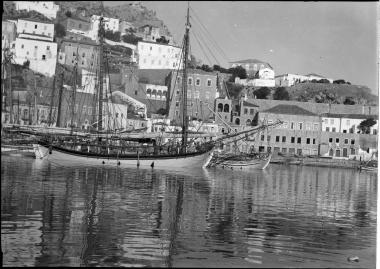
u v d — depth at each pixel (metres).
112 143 73.12
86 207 23.88
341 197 37.81
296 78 120.94
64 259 14.40
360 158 102.44
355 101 117.00
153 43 118.31
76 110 95.56
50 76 104.62
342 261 15.55
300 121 107.50
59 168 50.03
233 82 117.50
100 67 83.12
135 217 21.59
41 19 111.94
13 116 92.94
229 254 15.73
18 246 15.49
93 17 121.31
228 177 52.06
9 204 23.59
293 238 18.69
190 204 27.08
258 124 102.94
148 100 108.06
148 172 51.75
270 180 52.78
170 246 16.39
